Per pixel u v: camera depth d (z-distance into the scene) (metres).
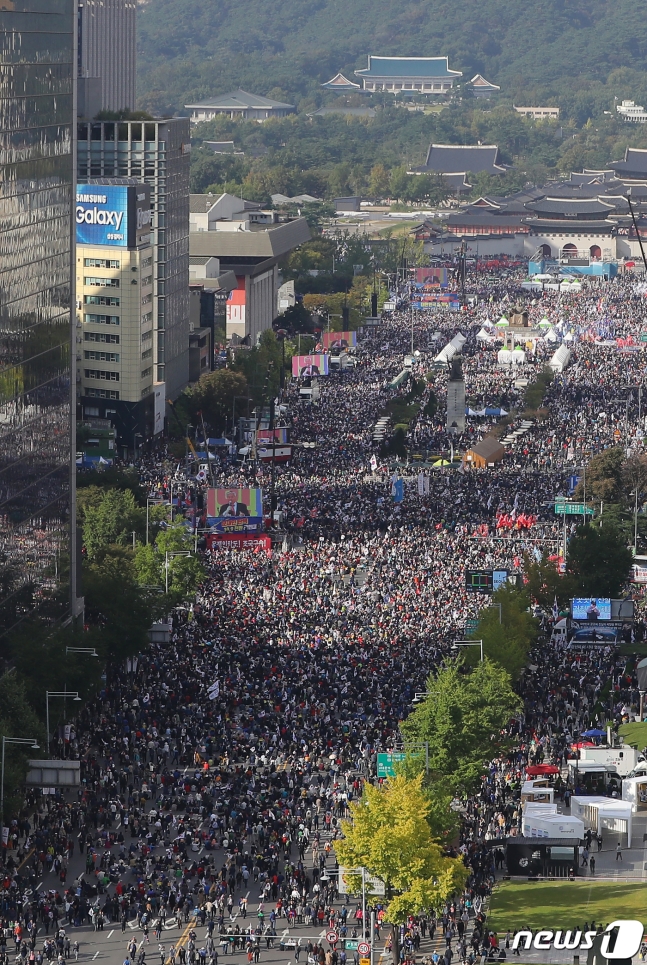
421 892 183.12
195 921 194.00
